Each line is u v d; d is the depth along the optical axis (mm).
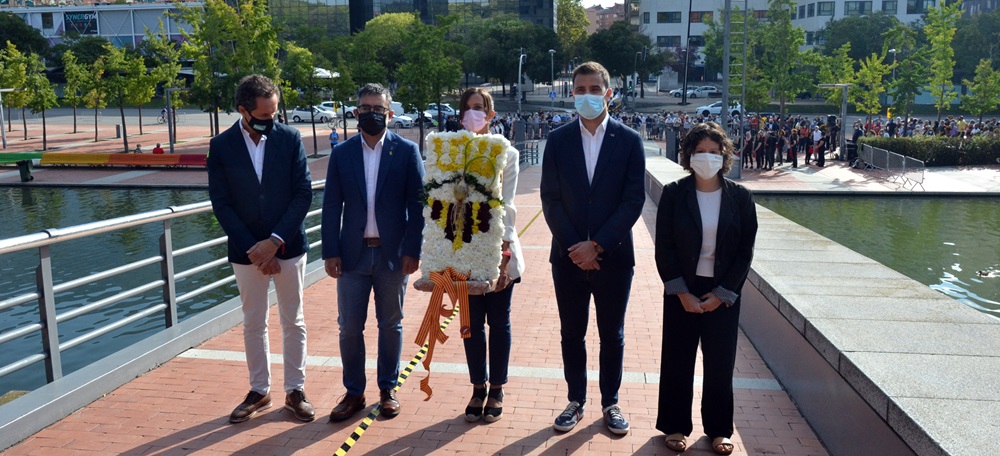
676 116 53500
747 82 42031
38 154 31172
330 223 4461
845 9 85125
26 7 95375
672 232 3971
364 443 4137
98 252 15000
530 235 12086
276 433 4273
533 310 7113
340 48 66688
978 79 42438
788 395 4879
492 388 4496
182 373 5234
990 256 14039
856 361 3689
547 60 77500
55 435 4207
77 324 10227
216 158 4398
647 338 6184
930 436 2854
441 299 4156
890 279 5574
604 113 4227
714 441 4012
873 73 41812
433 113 57500
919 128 39656
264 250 4281
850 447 3721
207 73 36031
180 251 6160
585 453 4008
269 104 4297
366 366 5484
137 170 30609
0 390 7891
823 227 17516
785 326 5008
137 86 44000
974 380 3432
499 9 93875
